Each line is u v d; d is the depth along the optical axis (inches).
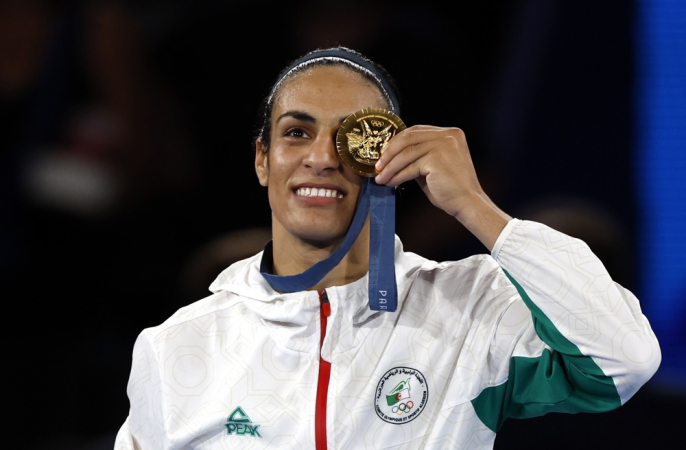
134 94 713.6
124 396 680.4
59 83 708.0
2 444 660.7
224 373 392.2
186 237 712.4
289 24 723.4
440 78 723.4
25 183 695.7
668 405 595.5
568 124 725.3
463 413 379.6
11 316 688.4
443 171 363.6
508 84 735.1
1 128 701.3
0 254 689.0
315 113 382.3
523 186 721.6
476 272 403.9
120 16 717.9
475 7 734.5
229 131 720.3
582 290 347.6
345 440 376.8
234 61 721.0
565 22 727.1
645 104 722.8
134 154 708.7
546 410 378.3
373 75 400.8
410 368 385.4
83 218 698.2
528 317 379.2
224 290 417.7
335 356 387.9
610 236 608.7
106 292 697.0
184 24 720.3
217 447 385.1
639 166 719.1
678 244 704.4
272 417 381.4
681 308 692.7
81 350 685.9
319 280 392.2
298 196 385.1
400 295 397.4
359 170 374.3
